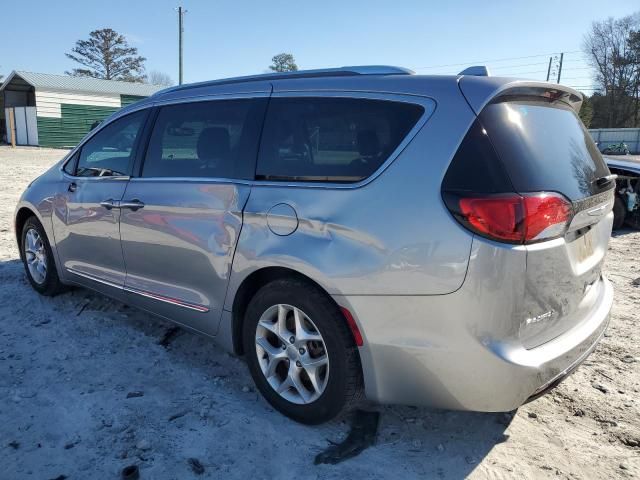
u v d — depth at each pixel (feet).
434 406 8.47
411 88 8.80
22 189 40.42
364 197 8.58
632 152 166.81
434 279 7.87
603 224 10.03
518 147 8.13
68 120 105.60
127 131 13.20
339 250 8.62
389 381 8.57
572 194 8.50
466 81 8.49
